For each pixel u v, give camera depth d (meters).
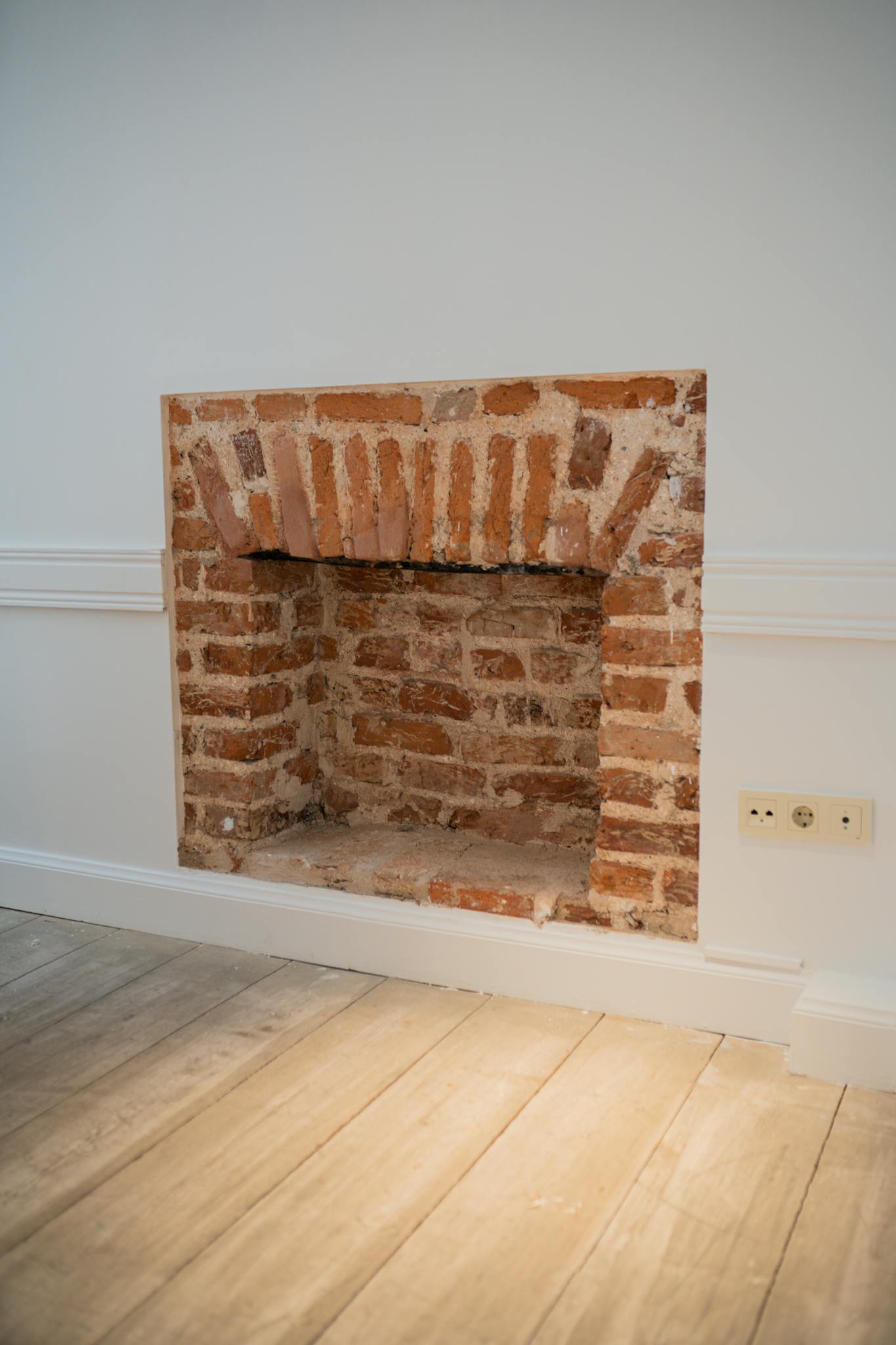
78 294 2.68
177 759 2.77
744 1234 1.67
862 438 2.01
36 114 2.65
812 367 2.02
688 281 2.09
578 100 2.13
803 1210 1.72
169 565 2.69
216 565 2.66
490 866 2.60
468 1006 2.40
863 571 2.02
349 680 2.93
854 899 2.13
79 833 2.91
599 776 2.45
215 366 2.54
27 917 2.95
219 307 2.52
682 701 2.23
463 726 2.80
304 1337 1.48
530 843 2.76
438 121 2.25
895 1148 1.87
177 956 2.68
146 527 2.69
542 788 2.73
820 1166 1.83
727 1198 1.75
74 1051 2.23
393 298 2.34
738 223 2.04
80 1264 1.62
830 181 1.97
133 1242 1.67
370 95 2.30
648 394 2.17
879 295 1.96
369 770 2.94
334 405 2.45
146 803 2.81
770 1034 2.22
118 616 2.76
